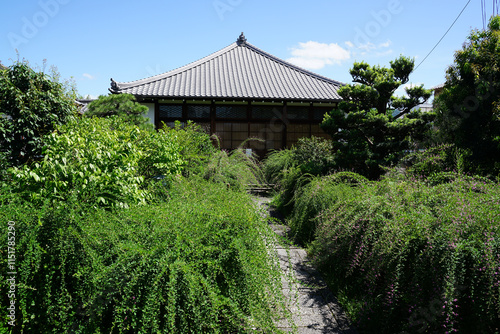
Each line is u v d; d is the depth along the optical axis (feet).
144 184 13.05
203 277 7.20
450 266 7.31
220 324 7.54
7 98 15.56
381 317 8.39
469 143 19.43
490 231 7.72
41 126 16.30
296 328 7.84
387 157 23.21
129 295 6.70
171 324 6.43
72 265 6.93
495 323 7.13
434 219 8.57
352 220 10.53
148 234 7.70
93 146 10.24
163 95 36.17
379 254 8.54
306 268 12.16
